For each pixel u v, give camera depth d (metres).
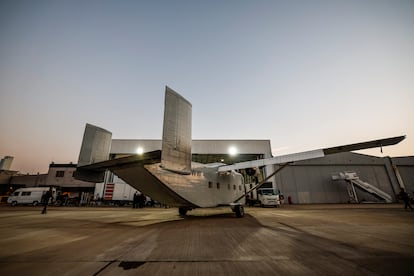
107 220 8.44
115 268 2.71
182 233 5.28
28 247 3.86
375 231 5.54
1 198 29.66
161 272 2.56
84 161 7.76
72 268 2.71
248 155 27.19
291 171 26.11
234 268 2.70
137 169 6.39
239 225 6.74
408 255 3.27
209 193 8.93
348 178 24.27
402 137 6.73
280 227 6.27
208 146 26.11
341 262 2.94
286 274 2.50
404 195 13.45
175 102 6.81
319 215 10.11
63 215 10.77
